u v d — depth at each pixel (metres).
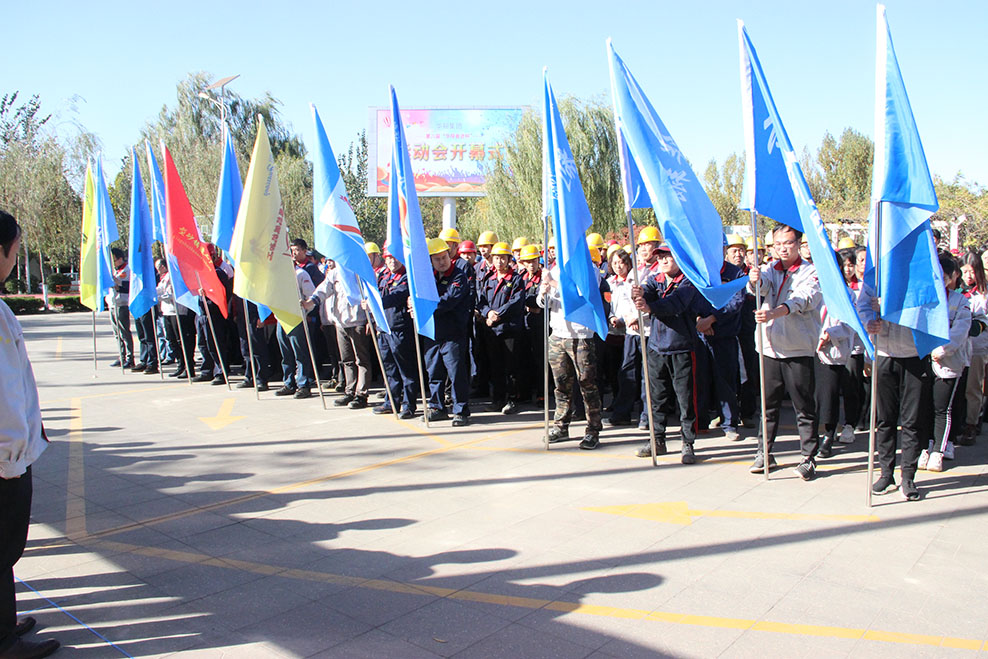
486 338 8.57
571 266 6.11
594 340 7.25
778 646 3.24
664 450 6.56
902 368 5.12
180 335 10.93
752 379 7.70
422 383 7.68
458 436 7.34
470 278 8.86
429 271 7.30
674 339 6.16
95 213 11.12
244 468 6.24
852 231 18.92
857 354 6.70
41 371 12.35
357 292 8.24
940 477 5.74
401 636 3.36
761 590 3.79
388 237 7.62
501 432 7.50
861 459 6.24
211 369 11.05
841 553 4.25
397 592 3.82
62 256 31.86
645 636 3.34
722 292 5.60
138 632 3.43
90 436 7.46
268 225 8.36
